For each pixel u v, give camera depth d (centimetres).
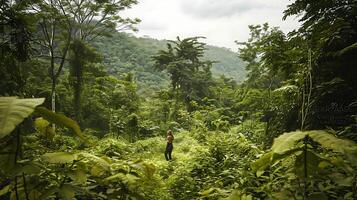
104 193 330
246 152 788
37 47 2677
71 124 237
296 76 869
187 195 575
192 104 3014
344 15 823
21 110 196
